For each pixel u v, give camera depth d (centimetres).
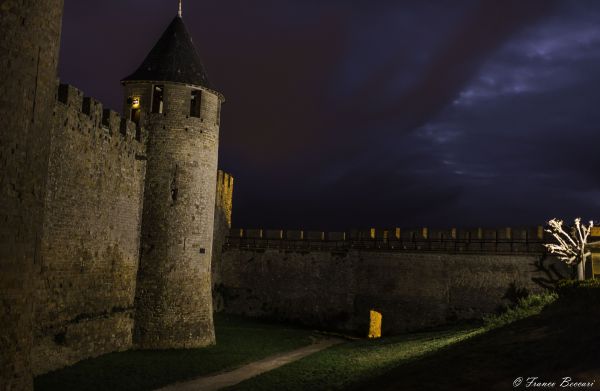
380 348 2456
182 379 2070
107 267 2338
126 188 2483
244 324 3672
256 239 4153
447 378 1264
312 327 3844
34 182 1254
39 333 1928
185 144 2644
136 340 2494
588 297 1741
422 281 3534
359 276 3769
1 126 1170
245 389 1836
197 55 2805
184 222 2612
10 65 1191
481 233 3409
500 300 3266
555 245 2914
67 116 2086
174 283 2564
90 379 1942
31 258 1245
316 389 1736
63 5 1370
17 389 1192
